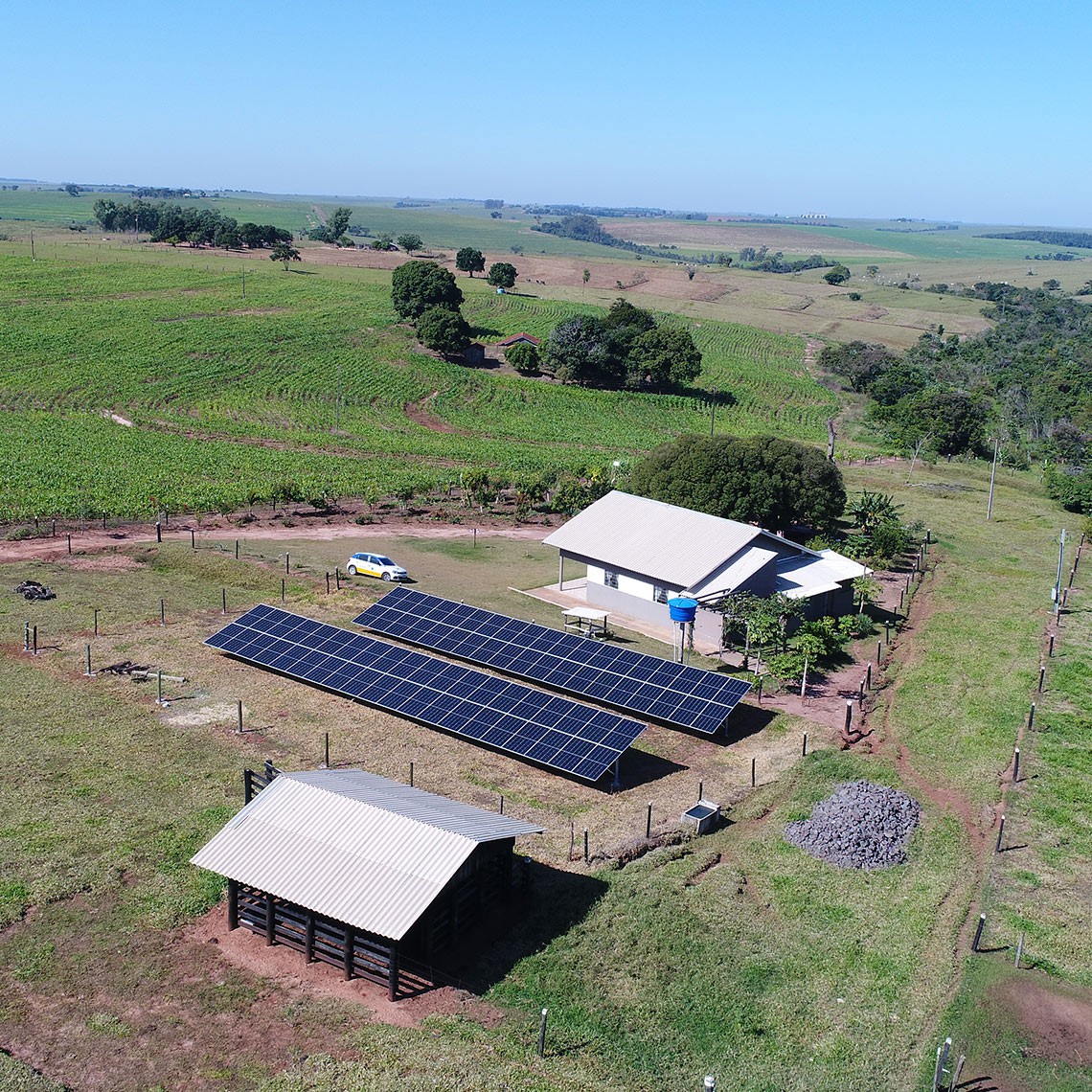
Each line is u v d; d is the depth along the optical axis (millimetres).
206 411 115688
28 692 40750
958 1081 23156
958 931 28672
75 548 60562
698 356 145500
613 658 43469
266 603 52688
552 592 57844
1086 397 141250
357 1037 23281
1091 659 50469
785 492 67562
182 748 36969
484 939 27141
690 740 40219
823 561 57969
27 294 170375
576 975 25797
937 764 39156
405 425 117500
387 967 24891
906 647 52625
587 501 75938
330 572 59000
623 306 158250
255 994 24672
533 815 33844
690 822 33344
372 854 26094
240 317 165625
